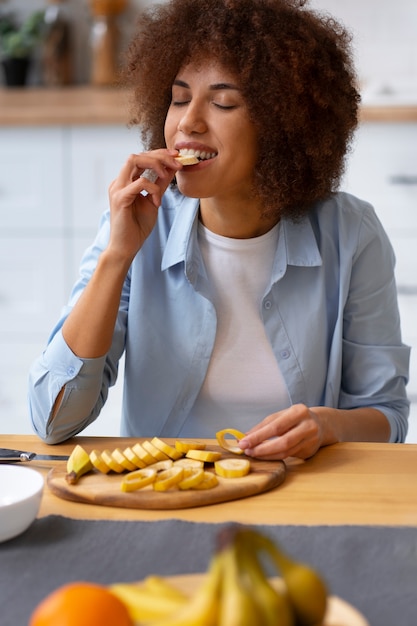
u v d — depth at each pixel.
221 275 1.59
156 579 0.79
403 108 2.90
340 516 1.11
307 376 1.60
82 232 3.07
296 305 1.59
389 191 2.97
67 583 0.92
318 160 1.53
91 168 3.02
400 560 0.98
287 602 0.69
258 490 1.17
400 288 3.02
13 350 3.16
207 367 1.59
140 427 1.64
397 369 1.66
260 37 1.44
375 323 1.67
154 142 1.68
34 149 3.01
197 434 1.62
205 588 0.66
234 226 1.57
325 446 1.38
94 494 1.14
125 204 1.43
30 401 1.45
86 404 1.43
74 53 3.65
